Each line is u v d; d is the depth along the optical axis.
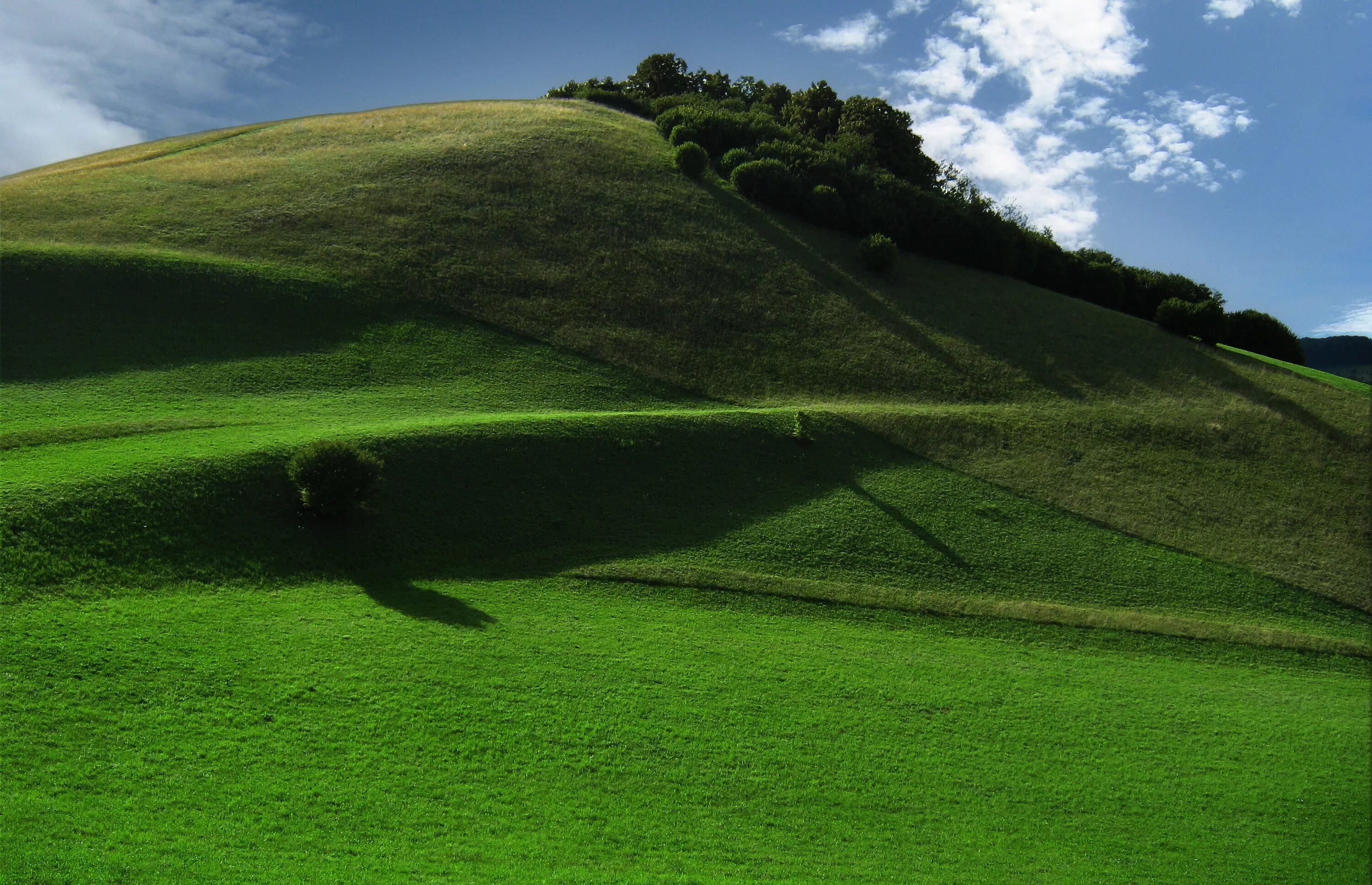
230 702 21.39
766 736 24.09
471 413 43.12
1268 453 49.03
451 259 58.09
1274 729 28.70
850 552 36.91
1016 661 31.30
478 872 17.28
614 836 19.28
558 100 97.75
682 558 34.72
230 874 15.91
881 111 93.88
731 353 54.44
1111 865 21.16
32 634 22.52
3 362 39.44
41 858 15.27
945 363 56.09
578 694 24.56
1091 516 42.38
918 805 22.28
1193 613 36.44
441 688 23.67
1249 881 21.42
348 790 19.16
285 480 32.66
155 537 28.27
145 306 46.06
